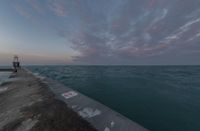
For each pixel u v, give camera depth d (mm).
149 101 16656
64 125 7270
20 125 8359
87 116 8406
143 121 10945
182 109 13562
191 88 24688
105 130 6727
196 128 9656
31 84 23891
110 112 8734
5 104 15047
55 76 49438
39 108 10516
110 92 22219
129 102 16359
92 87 27031
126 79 40188
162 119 11234
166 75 51594
